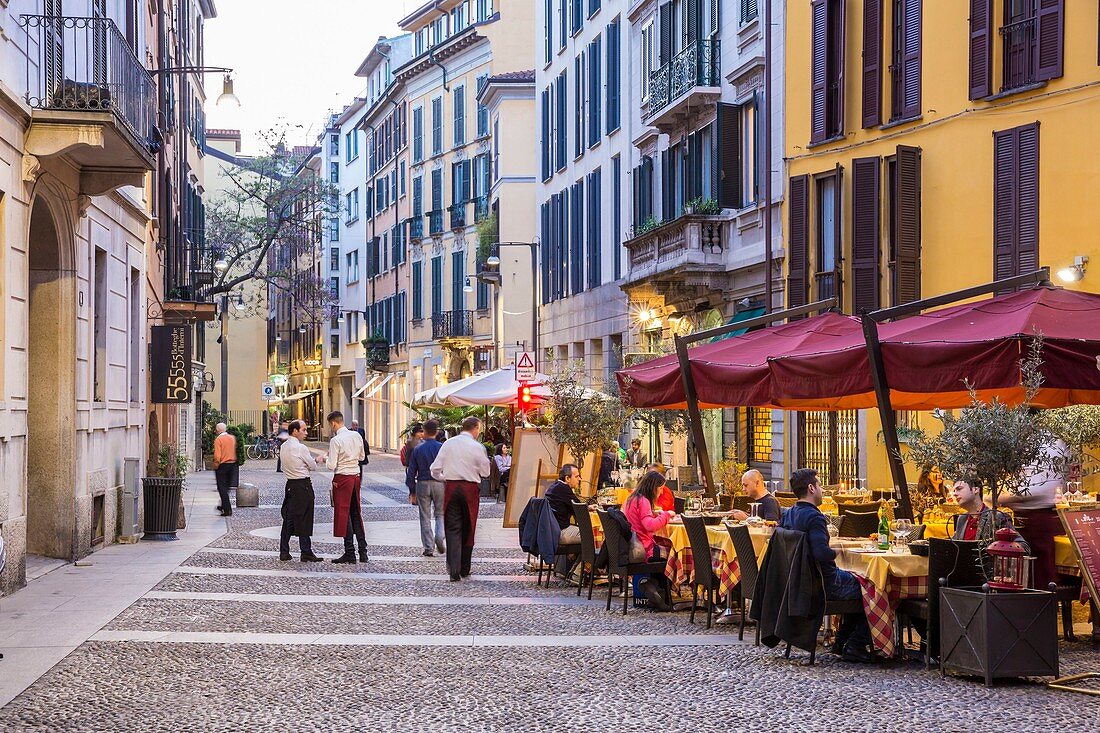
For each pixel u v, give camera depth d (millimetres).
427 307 64875
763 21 28172
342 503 18562
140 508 22031
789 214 26703
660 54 34219
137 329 23016
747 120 29578
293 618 12984
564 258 44906
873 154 24781
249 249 50031
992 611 9656
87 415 18359
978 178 22375
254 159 48812
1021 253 21391
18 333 15086
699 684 9805
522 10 57250
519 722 8562
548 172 47125
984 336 11461
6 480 14430
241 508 30375
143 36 24453
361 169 79000
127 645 11203
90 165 17422
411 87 67125
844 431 25469
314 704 9031
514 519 22438
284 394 87312
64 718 8500
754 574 11719
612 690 9578
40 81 15852
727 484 19719
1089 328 11375
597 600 14914
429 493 19875
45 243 17062
